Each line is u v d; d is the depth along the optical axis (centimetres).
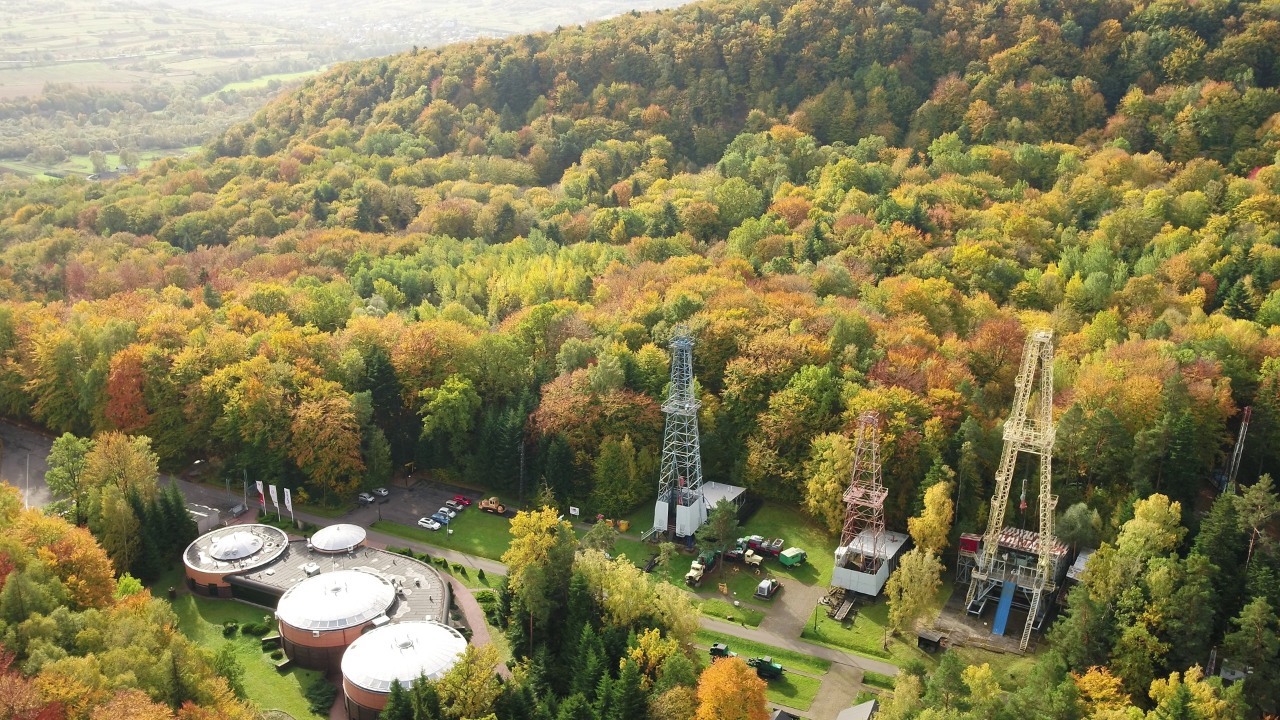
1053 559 19388
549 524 19175
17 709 14312
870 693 17712
